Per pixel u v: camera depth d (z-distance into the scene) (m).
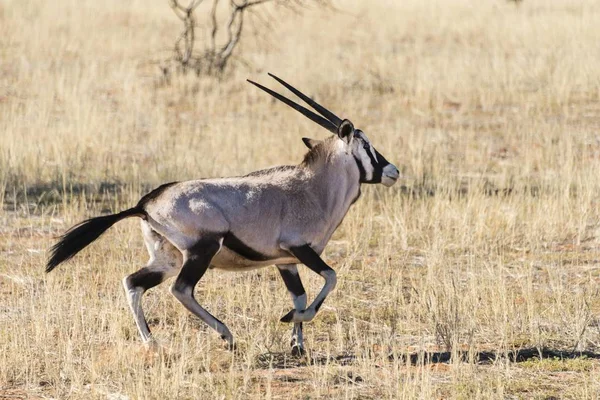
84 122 47.44
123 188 39.16
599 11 84.81
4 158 40.78
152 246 22.09
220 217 21.69
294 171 23.08
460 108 56.12
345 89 61.16
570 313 25.62
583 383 20.53
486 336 23.89
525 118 52.84
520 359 22.39
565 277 29.20
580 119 52.62
